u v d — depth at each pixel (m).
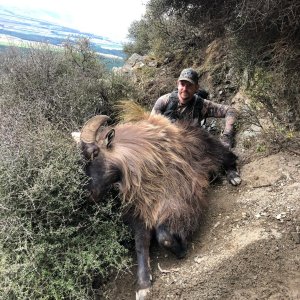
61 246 3.48
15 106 5.02
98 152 3.72
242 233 3.67
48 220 3.52
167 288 3.36
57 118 4.92
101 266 3.62
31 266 3.25
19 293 3.09
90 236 3.65
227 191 4.39
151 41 9.59
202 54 7.60
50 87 5.69
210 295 3.20
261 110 5.12
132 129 4.10
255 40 5.31
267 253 3.37
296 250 3.35
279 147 4.68
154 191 3.78
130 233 3.77
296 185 4.05
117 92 6.90
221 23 6.28
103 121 3.79
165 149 4.04
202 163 4.37
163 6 7.00
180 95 5.05
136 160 3.81
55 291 3.23
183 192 3.86
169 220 3.65
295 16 4.62
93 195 3.69
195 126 4.62
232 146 5.12
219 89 6.52
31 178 3.56
